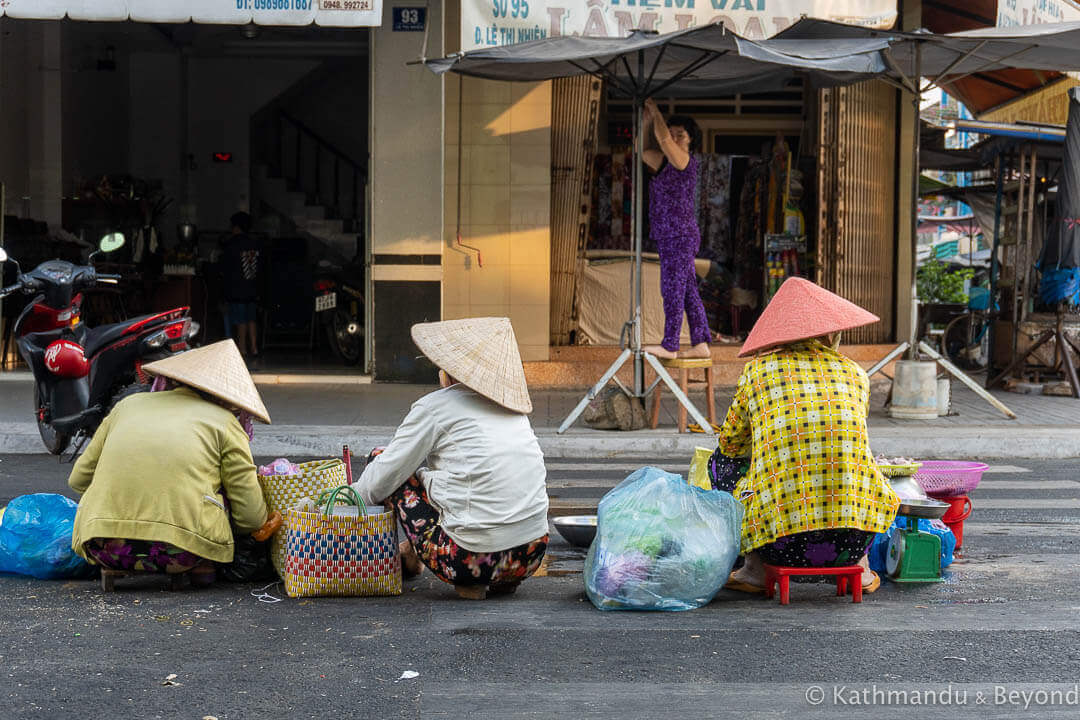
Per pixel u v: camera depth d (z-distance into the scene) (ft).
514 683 15.79
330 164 81.00
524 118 53.72
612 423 40.04
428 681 15.84
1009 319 57.72
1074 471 35.73
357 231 78.69
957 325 73.51
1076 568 23.07
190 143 76.33
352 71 80.18
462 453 19.57
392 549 20.31
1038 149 58.44
